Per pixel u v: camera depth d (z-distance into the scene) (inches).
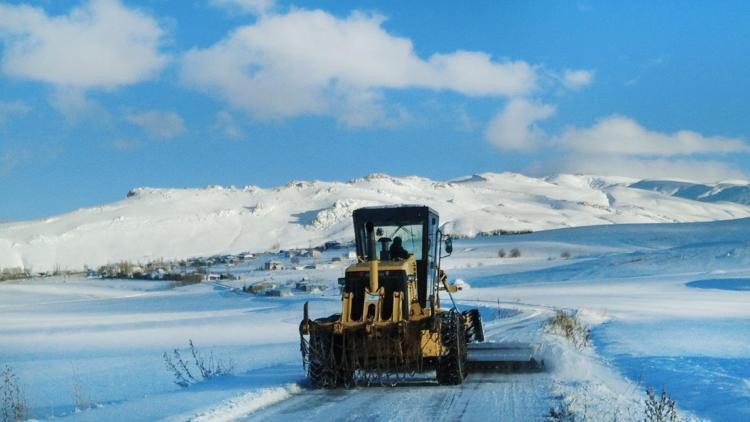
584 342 875.4
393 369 537.6
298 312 2423.7
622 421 391.5
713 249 4020.7
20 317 3203.7
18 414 517.0
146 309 3467.0
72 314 3371.1
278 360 866.8
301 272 5984.3
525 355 615.2
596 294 2484.0
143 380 777.6
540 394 488.1
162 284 5684.1
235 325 1963.6
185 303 3747.5
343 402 478.3
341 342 541.6
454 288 682.8
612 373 609.3
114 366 962.7
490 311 1683.1
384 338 531.2
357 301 552.7
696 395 489.4
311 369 540.4
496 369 620.7
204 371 703.1
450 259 5610.2
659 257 4069.9
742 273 3284.9
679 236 5757.9
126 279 6250.0
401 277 546.6
